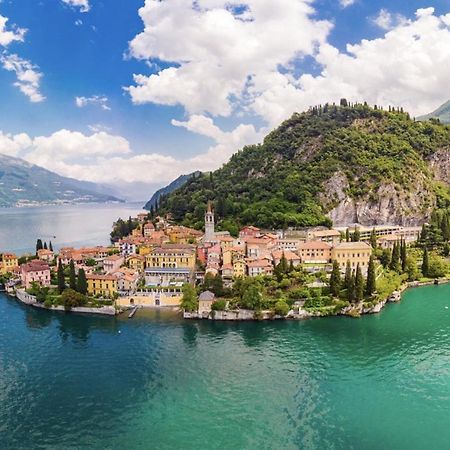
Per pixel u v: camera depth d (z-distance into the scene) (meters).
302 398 106.25
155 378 116.75
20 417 99.12
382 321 160.62
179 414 99.69
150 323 161.38
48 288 193.75
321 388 110.88
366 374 118.19
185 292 171.38
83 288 184.50
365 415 99.00
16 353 134.25
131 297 183.00
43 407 103.06
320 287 179.75
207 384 113.31
